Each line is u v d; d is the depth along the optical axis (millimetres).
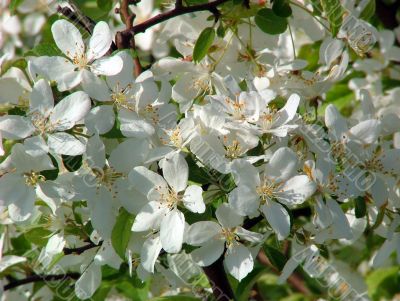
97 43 630
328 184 608
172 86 685
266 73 678
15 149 602
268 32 687
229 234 604
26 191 607
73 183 608
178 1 676
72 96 607
